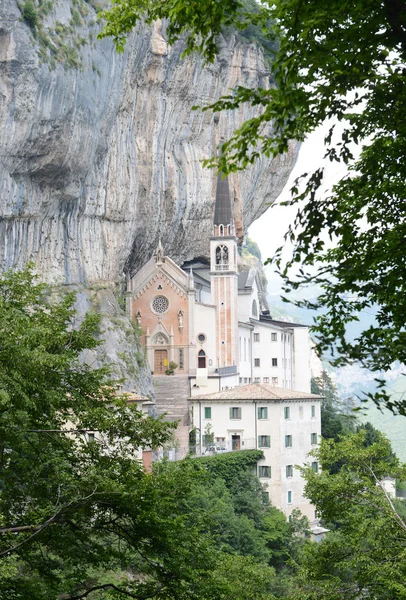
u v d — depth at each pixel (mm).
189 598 23734
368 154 16094
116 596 24469
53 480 25156
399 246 15438
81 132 80562
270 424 85625
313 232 15609
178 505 26016
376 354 15188
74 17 78062
